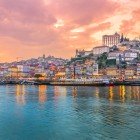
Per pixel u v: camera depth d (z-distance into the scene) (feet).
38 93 583.58
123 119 245.65
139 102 378.12
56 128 216.33
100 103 372.38
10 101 417.69
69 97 473.67
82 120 245.65
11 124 234.58
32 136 194.80
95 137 186.60
